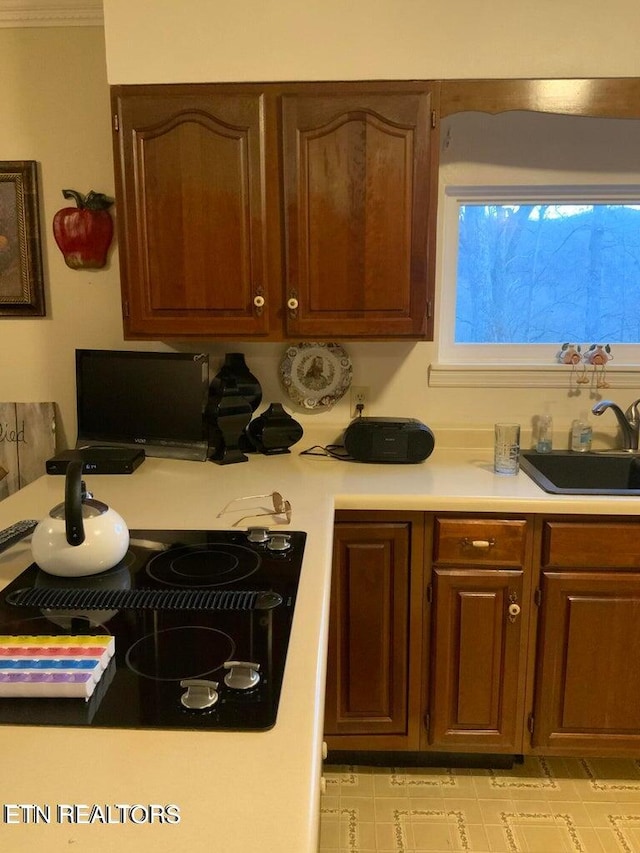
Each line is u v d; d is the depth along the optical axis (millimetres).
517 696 1897
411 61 1815
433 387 2305
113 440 2227
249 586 1177
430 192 1878
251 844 605
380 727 1946
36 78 2189
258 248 1920
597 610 1823
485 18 1792
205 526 1504
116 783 688
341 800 1889
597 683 1865
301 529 1485
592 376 2270
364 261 1915
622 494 1801
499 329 2369
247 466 2076
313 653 942
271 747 744
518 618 1846
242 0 1800
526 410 2305
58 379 2371
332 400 2314
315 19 1805
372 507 1775
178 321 1973
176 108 1852
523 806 1868
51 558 1201
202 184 1890
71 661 861
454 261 2295
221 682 867
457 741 1929
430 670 1901
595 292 2340
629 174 2186
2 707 815
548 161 2182
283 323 1967
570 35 1790
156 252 1938
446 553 1821
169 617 1056
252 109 1844
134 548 1363
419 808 1858
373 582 1858
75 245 2221
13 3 2125
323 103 1833
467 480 1924
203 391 2092
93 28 2158
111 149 2223
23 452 2375
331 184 1875
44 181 2250
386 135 1846
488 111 1833
